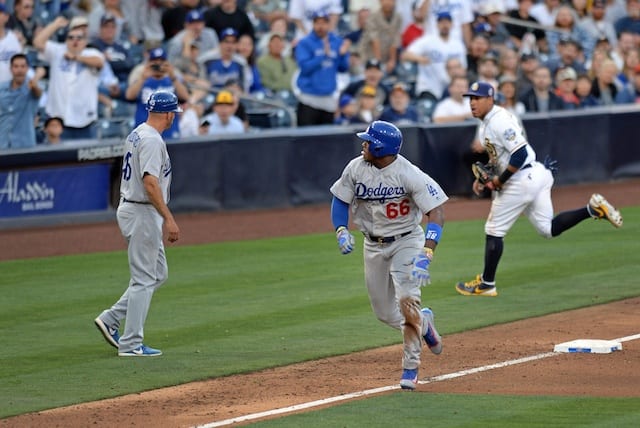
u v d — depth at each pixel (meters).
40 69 53.53
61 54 56.56
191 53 61.66
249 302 37.69
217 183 56.88
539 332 32.78
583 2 78.38
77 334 33.38
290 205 58.62
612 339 31.67
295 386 26.94
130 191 30.61
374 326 33.94
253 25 67.56
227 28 63.03
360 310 36.28
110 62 61.12
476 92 38.78
